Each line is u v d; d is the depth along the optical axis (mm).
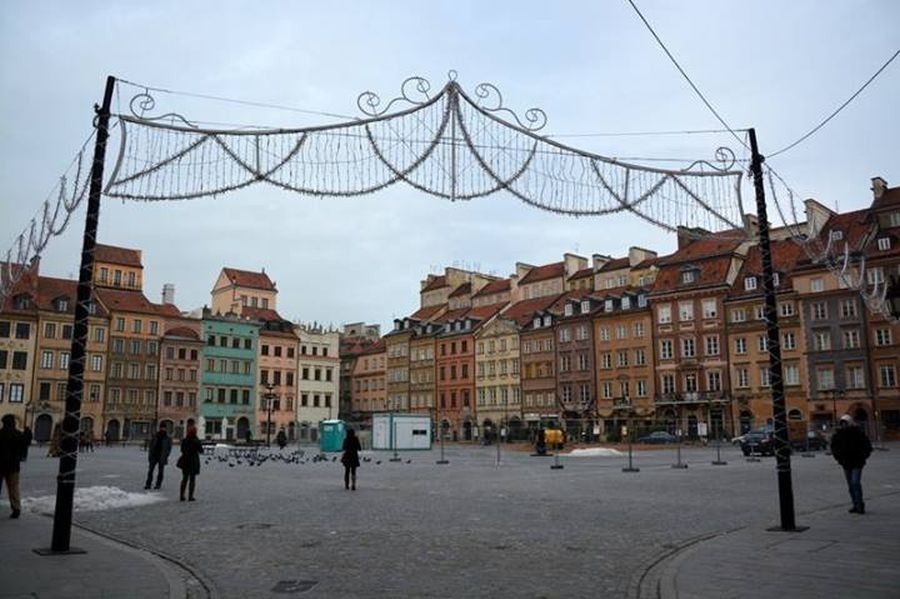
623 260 89125
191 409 91875
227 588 9250
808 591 8742
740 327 73438
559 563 10664
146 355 89125
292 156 11719
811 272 69438
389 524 14898
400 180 11695
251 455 45719
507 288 102312
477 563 10664
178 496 20984
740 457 44906
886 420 64250
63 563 10656
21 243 13414
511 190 12023
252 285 107000
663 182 13367
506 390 92812
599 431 81750
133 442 86000
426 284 118250
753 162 14352
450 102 11727
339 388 114625
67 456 11641
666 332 78375
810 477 26922
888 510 16453
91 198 11844
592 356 84062
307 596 8750
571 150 12508
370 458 48656
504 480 27656
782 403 13820
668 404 76688
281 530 14109
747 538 12594
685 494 21188
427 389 103438
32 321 81562
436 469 35500
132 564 10578
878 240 65750
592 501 19375
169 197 11672
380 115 11758
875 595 8516
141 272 93562
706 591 8797
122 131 11539
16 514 15641
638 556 11211
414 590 9000
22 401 80250
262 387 99062
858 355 66188
